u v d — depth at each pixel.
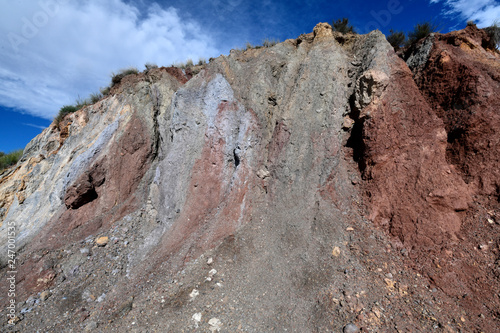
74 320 5.21
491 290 4.25
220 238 6.09
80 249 7.08
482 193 5.59
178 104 7.98
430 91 6.84
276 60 8.45
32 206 9.45
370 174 6.25
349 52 8.43
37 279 6.35
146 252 6.52
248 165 6.96
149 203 7.57
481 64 6.61
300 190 6.50
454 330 3.83
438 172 5.64
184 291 5.11
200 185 7.13
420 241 5.10
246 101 7.75
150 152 9.20
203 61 11.23
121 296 5.52
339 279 4.73
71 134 11.08
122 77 11.35
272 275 5.12
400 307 4.23
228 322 4.34
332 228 5.68
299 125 7.17
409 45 8.48
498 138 5.79
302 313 4.34
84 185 8.16
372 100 6.55
